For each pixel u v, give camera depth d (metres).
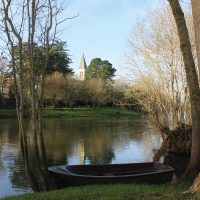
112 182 13.38
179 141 26.62
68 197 9.18
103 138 38.25
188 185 11.49
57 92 83.44
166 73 29.75
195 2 9.40
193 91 13.25
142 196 8.77
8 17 12.02
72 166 15.26
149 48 30.30
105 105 102.50
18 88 13.25
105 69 126.12
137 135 41.88
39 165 12.60
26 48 12.73
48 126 52.69
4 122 56.06
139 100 30.66
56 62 85.56
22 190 15.71
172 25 29.72
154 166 16.17
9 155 25.50
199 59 9.48
